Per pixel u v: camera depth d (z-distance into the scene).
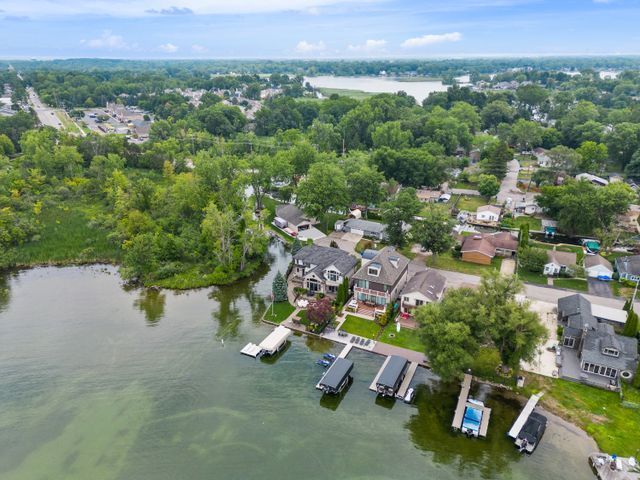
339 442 48.28
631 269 79.75
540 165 153.88
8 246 92.06
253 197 117.50
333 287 76.19
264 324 69.44
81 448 47.31
